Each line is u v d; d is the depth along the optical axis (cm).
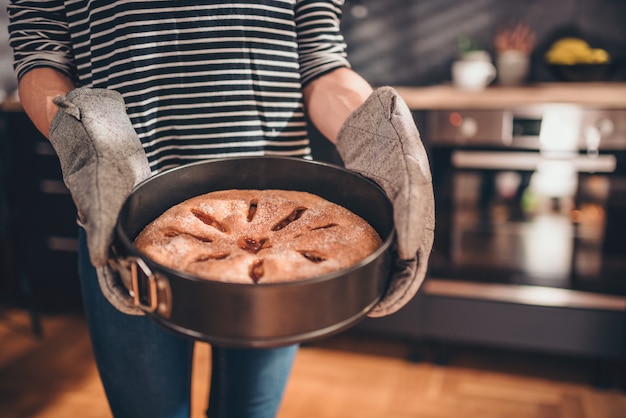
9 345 208
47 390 183
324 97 81
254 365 88
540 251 189
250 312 52
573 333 185
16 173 212
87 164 61
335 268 60
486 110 179
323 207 71
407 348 205
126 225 62
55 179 210
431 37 226
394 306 63
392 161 65
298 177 75
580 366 194
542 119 176
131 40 76
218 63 79
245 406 92
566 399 177
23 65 79
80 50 80
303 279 55
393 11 227
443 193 190
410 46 229
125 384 86
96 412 173
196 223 68
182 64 78
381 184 66
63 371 193
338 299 54
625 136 172
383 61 233
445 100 181
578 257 187
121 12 75
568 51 196
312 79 84
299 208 72
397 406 175
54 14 81
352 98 79
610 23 211
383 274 59
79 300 238
